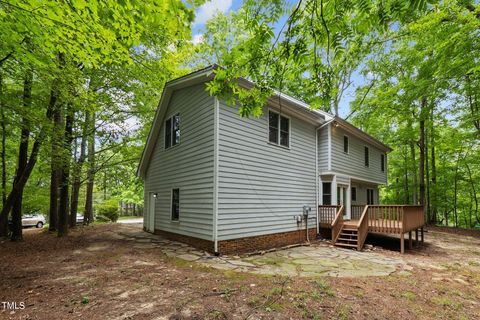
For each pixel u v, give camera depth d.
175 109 10.12
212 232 7.32
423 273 5.97
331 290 4.43
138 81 10.34
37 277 4.97
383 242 11.04
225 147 7.71
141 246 8.31
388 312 3.69
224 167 7.63
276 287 4.50
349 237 10.09
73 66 7.00
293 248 9.04
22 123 7.20
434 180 18.62
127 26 3.78
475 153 17.03
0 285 4.49
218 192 7.39
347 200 12.64
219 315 3.41
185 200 8.94
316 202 11.24
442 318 3.58
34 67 5.88
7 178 11.92
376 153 16.52
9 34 4.04
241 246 7.84
